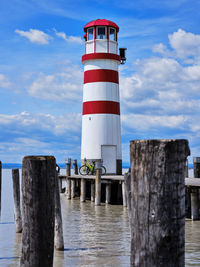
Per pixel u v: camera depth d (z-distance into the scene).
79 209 19.91
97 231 12.80
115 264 8.43
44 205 4.27
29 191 4.26
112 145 26.95
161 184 3.14
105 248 10.08
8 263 8.58
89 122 27.03
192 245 10.05
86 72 27.56
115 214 17.69
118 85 27.91
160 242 3.13
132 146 3.29
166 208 3.15
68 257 9.09
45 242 4.28
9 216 17.25
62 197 28.39
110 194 22.75
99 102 26.92
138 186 3.22
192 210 14.77
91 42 27.41
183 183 3.23
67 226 13.96
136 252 3.22
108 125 26.91
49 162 4.32
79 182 28.81
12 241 11.13
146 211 3.17
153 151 3.16
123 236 11.84
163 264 3.12
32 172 4.25
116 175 25.53
